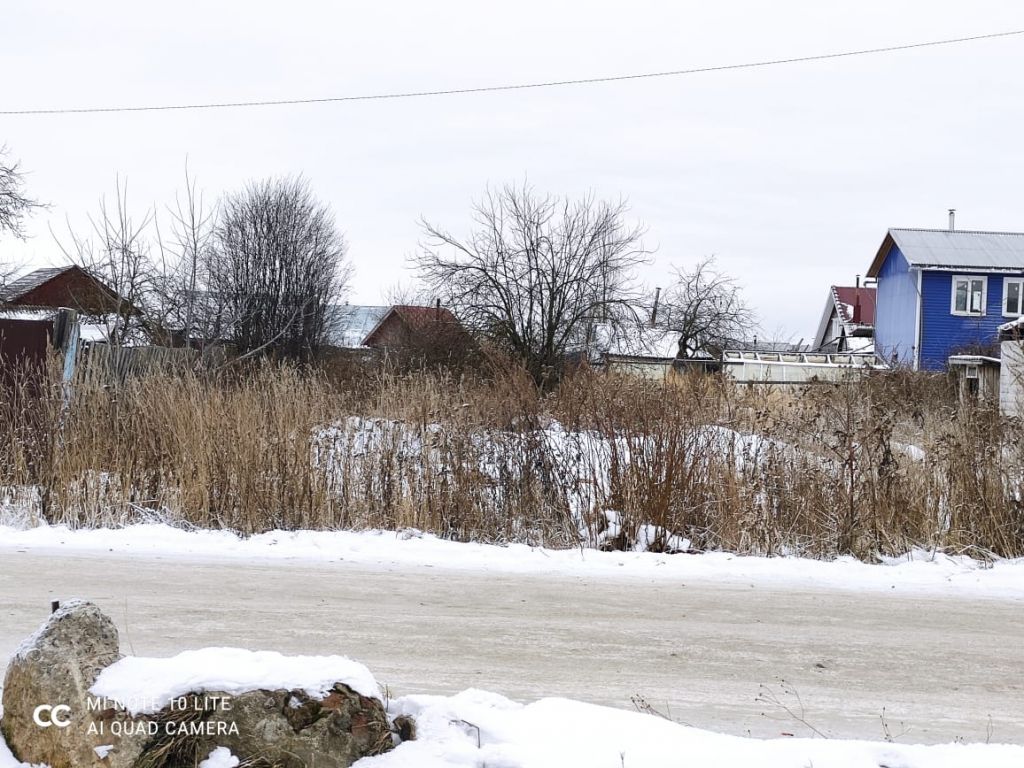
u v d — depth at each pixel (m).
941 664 6.06
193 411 10.99
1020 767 3.84
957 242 39.22
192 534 9.90
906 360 36.50
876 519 9.80
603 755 3.81
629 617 7.05
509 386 11.53
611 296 32.09
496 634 6.46
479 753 3.76
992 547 9.72
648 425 10.28
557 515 10.19
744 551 9.75
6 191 29.61
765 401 11.09
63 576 7.81
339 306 37.72
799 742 4.07
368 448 10.76
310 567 8.54
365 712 3.80
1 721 3.84
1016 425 10.23
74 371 11.70
